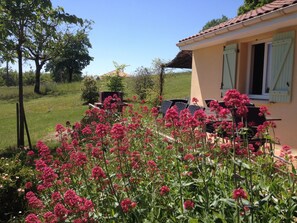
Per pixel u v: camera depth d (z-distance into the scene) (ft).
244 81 24.02
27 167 14.83
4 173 13.62
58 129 15.01
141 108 23.54
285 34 19.03
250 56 23.53
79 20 21.93
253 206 7.11
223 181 9.10
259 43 22.66
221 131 11.43
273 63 20.15
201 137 11.16
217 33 23.12
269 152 11.53
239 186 8.50
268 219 7.67
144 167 10.90
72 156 11.16
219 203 8.25
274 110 20.22
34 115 53.52
